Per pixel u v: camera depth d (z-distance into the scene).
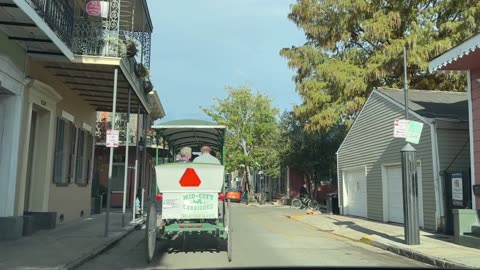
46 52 12.79
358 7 25.12
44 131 14.99
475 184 13.52
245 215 24.94
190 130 12.11
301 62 26.77
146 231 9.60
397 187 18.38
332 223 19.28
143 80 18.36
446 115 16.36
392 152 18.48
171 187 10.02
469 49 12.32
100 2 14.20
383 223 18.52
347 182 23.55
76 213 18.59
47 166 14.94
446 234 14.80
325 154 32.03
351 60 25.91
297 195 40.28
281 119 35.78
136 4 17.17
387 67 23.77
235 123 45.56
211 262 9.70
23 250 10.45
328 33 26.67
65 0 13.02
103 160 31.09
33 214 14.39
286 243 13.12
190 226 10.05
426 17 25.00
